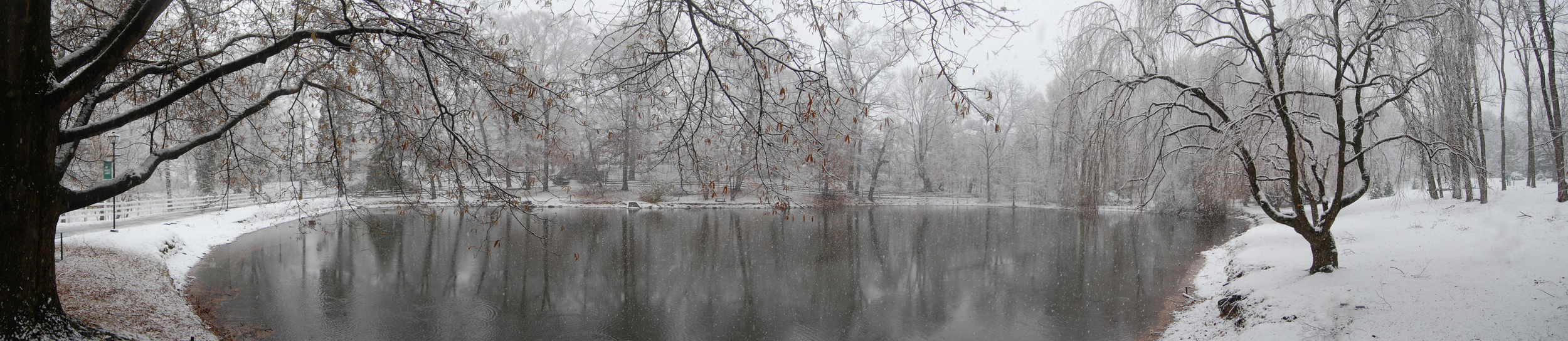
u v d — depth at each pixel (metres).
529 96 6.99
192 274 13.59
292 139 8.99
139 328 7.79
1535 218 12.70
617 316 11.19
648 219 28.89
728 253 18.73
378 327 10.12
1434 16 8.05
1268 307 8.55
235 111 9.66
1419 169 9.40
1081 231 22.09
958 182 43.97
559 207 32.62
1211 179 10.24
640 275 14.91
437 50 7.26
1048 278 14.41
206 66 8.39
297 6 6.77
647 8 5.61
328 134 8.85
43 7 5.44
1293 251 12.55
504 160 24.38
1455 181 9.70
